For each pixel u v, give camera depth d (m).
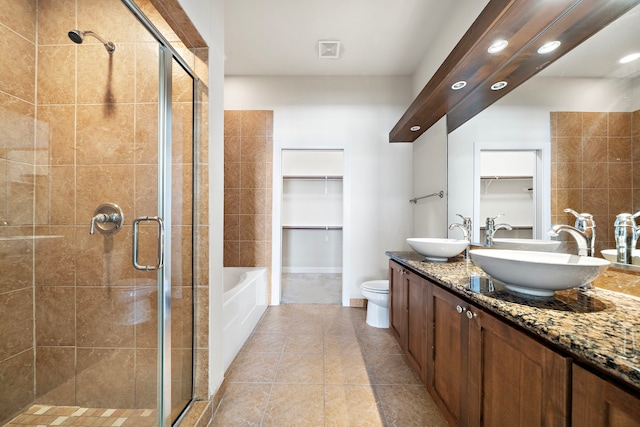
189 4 1.22
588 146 1.13
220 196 1.58
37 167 1.38
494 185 1.66
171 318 1.37
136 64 1.32
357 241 3.10
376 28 2.30
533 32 1.15
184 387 1.37
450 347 1.19
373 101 3.10
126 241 1.33
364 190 3.11
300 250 4.76
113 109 1.35
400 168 3.11
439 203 2.42
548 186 1.31
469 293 1.03
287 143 3.10
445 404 1.24
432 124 2.37
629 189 0.98
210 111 1.44
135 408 1.28
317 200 4.76
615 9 1.00
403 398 1.52
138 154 1.33
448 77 1.56
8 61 1.35
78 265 1.36
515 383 0.79
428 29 2.32
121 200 1.34
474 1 1.77
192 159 1.41
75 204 1.37
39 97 1.38
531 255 1.25
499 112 1.62
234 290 2.05
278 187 3.10
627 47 0.98
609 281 1.04
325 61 2.81
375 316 2.47
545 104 1.33
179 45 1.41
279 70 2.99
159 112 1.31
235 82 3.10
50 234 1.37
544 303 0.89
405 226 3.10
